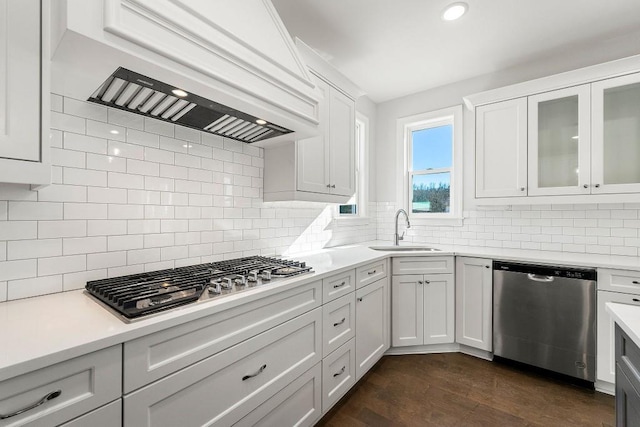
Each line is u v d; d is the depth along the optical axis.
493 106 2.59
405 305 2.49
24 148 0.84
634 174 2.08
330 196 2.25
